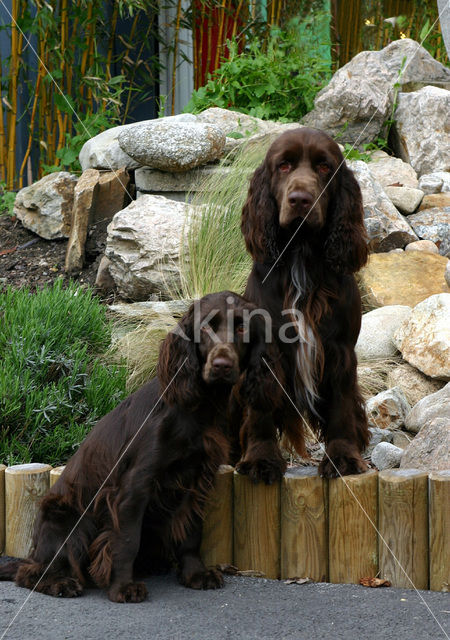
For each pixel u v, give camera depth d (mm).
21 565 3211
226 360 2973
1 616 2875
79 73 8000
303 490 3289
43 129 8109
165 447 3098
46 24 7699
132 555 3066
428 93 7293
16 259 6539
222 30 8758
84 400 4281
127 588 3025
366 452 4203
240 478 3365
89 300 5023
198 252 5539
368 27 9531
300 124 7559
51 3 7734
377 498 3252
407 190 6477
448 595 3086
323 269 3416
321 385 3434
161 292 5703
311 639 2662
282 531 3338
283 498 3330
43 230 6727
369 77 7414
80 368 4352
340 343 3432
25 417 4059
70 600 3031
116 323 5199
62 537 3146
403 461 3738
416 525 3176
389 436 4293
